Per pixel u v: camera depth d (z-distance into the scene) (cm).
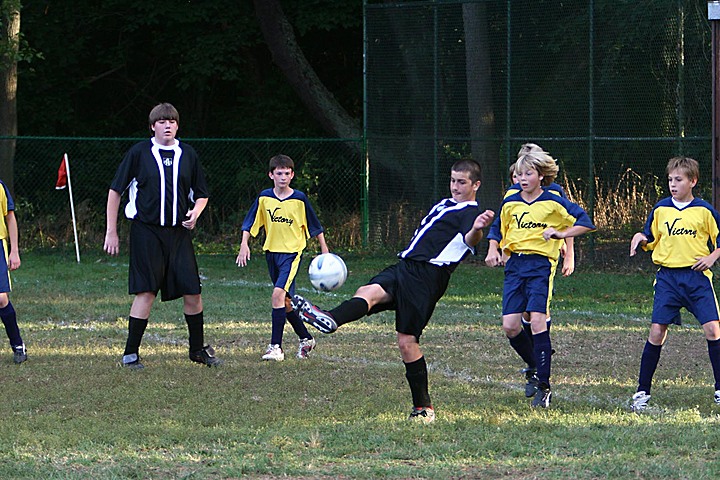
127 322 1894
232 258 3178
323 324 991
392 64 3109
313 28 3978
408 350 1088
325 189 3556
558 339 1706
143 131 4203
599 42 2820
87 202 3469
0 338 1677
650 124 2786
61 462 925
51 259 3092
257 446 984
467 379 1352
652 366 1177
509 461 922
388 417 1111
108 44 4131
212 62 3841
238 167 3684
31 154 3731
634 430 1043
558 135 2898
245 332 1772
